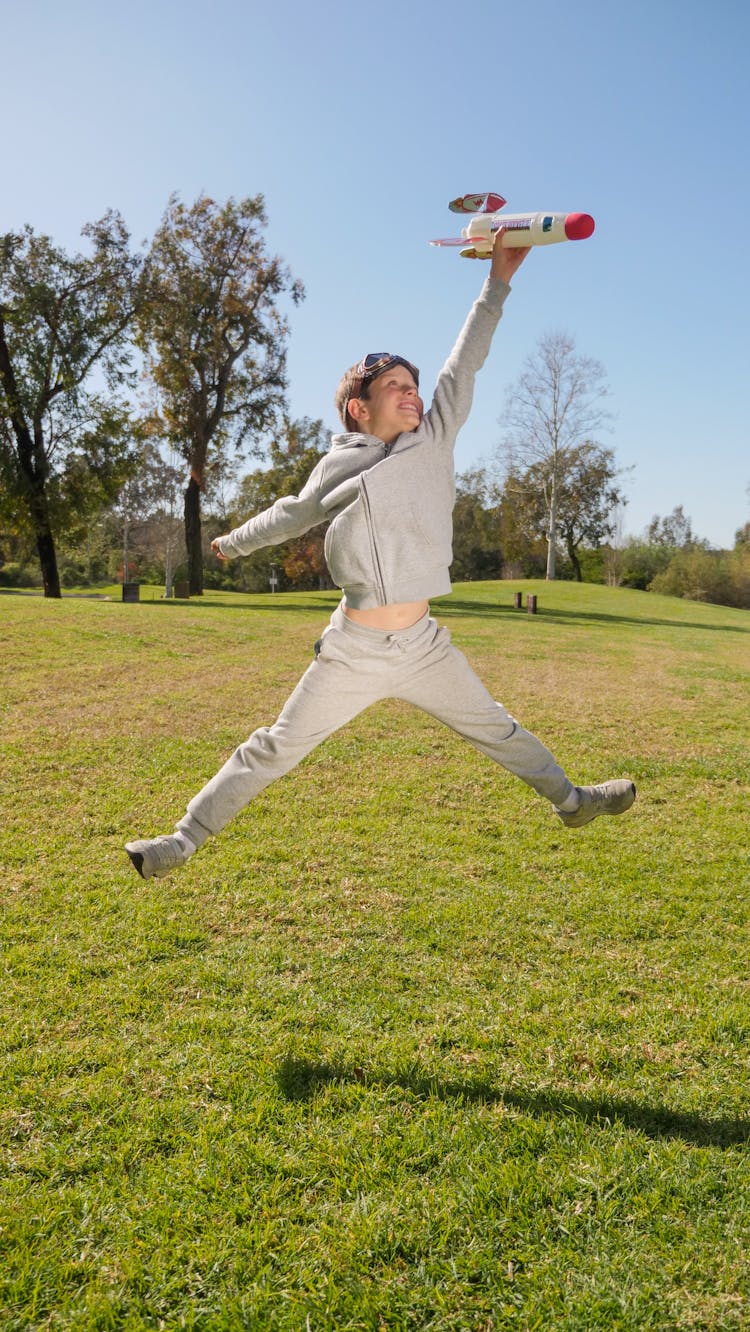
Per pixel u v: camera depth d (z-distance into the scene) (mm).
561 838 5312
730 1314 1905
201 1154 2439
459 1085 2771
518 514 59906
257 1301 1952
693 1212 2205
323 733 2764
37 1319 1928
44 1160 2422
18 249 27094
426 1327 1896
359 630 2709
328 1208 2234
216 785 2748
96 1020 3150
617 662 15039
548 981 3494
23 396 27484
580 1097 2695
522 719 9305
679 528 84312
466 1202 2242
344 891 4410
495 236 2629
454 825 5539
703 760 7500
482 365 2807
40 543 29125
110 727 8086
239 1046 2980
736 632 26234
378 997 3340
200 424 33031
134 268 28594
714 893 4422
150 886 4434
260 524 2896
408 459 2643
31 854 4852
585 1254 2082
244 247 32812
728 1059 2910
